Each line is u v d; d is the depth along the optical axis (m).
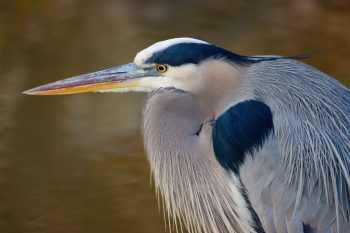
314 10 18.25
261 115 8.45
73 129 13.35
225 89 8.65
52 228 10.77
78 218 11.02
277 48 16.33
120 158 12.55
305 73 8.70
